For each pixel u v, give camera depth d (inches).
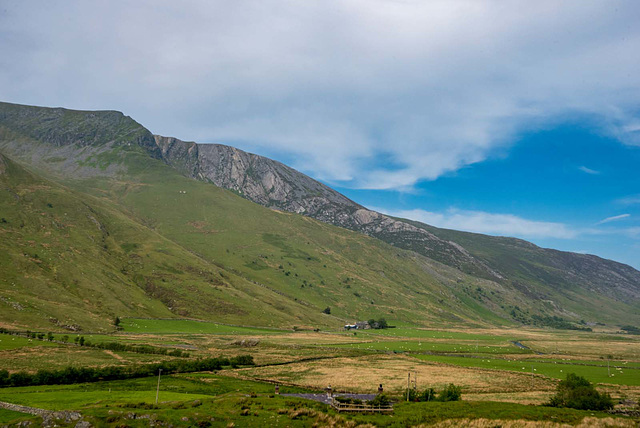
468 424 2610.7
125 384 3752.5
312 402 2994.6
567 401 3395.7
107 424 2117.4
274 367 5142.7
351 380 4446.4
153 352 5556.1
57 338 5767.7
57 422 2111.2
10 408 2640.3
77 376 3818.9
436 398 3641.7
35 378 3602.4
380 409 2856.8
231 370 4859.7
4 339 5167.3
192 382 3998.5
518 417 2775.6
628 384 4507.9
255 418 2407.7
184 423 2225.6
